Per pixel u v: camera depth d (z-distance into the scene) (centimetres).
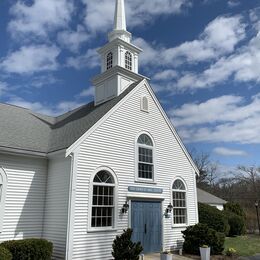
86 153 1411
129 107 1684
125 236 1273
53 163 1473
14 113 1825
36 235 1388
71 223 1288
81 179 1366
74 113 2061
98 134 1483
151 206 1664
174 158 1886
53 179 1444
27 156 1428
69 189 1327
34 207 1411
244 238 2505
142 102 1769
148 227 1614
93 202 1402
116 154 1545
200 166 5981
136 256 1238
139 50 2064
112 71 1884
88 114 1769
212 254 1617
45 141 1612
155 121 1820
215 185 6253
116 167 1530
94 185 1423
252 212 4469
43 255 1170
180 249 1652
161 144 1820
